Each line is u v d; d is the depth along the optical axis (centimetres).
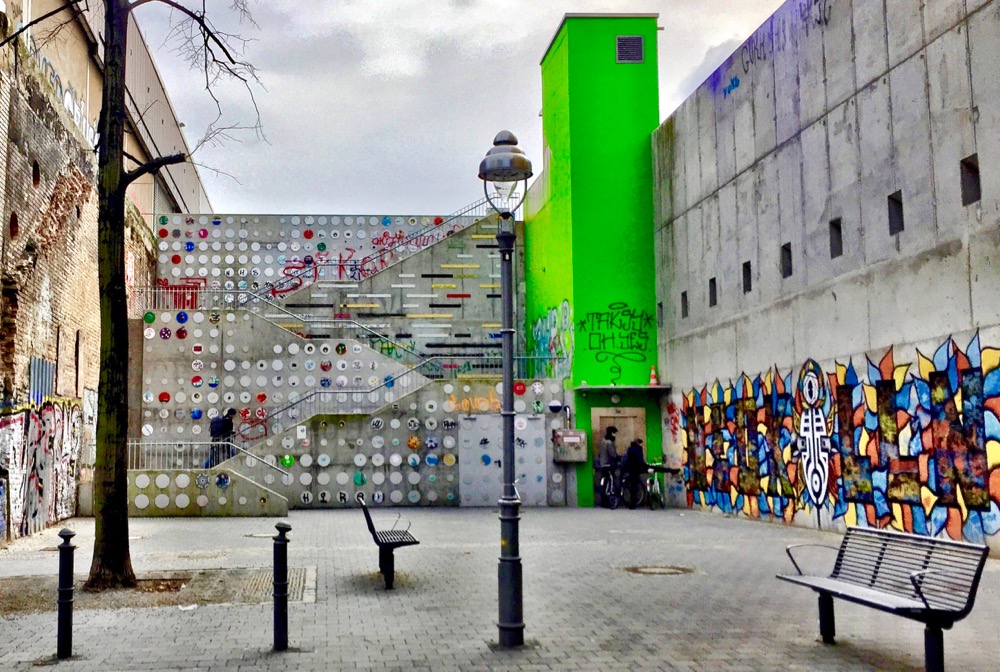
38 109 1816
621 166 2731
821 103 1819
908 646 827
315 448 2542
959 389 1414
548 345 2952
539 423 2627
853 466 1700
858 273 1689
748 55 2125
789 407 1941
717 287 2305
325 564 1372
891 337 1588
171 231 3628
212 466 2508
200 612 998
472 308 3175
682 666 763
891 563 806
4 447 1625
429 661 786
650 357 2700
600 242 2706
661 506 2539
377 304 3144
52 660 787
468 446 2589
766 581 1204
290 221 3675
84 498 2158
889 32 1597
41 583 1179
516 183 904
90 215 2262
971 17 1395
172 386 2680
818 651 810
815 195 1841
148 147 3394
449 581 1213
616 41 2759
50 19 1920
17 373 1689
